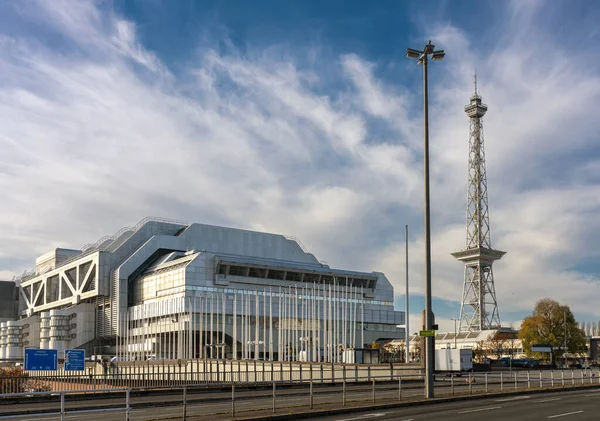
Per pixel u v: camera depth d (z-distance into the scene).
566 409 30.64
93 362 119.31
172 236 176.38
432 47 40.06
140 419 27.64
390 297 189.00
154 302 160.12
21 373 62.16
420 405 34.06
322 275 175.75
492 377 70.12
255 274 166.25
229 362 86.69
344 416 28.75
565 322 138.00
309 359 118.88
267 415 27.98
